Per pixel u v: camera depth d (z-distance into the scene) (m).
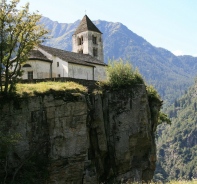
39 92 32.88
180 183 24.11
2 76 33.69
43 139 32.03
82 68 57.47
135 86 41.69
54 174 31.92
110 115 39.84
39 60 51.41
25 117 31.59
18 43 33.56
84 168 34.19
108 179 38.50
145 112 41.44
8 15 32.41
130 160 40.03
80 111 34.12
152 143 44.16
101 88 41.16
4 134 28.27
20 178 29.08
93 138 37.69
